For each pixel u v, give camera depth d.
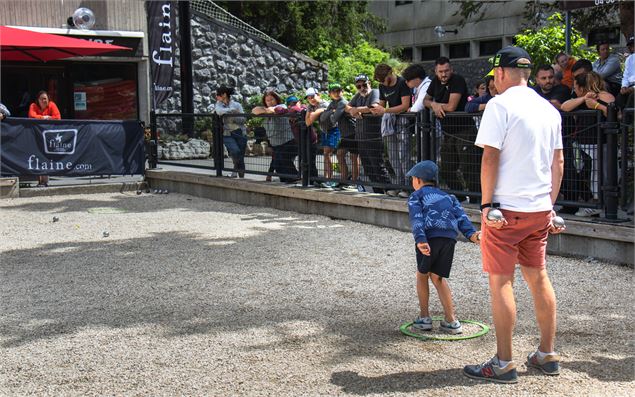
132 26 18.95
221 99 12.91
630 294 6.18
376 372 4.53
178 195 13.46
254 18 24.55
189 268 7.49
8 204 12.32
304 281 6.86
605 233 7.14
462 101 8.66
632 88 8.03
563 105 7.73
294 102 11.63
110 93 19.17
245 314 5.84
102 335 5.36
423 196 5.28
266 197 11.59
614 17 15.77
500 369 4.31
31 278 7.19
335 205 10.27
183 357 4.86
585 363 4.63
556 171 4.50
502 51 4.43
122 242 8.95
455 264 7.43
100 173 13.81
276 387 4.32
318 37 25.08
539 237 4.41
